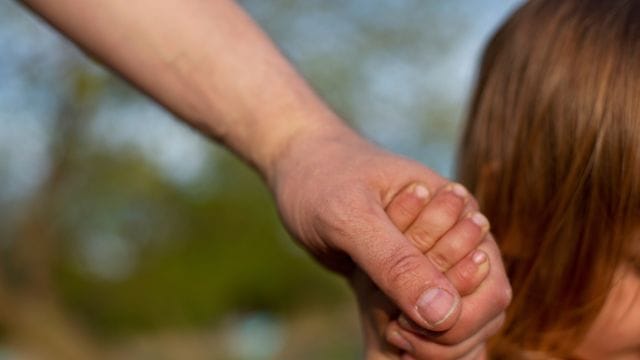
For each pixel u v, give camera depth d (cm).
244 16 76
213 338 709
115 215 511
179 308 712
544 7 81
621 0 79
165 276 691
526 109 79
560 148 77
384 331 67
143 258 661
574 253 76
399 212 64
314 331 701
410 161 66
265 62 74
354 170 66
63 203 474
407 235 64
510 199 79
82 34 76
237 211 665
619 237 75
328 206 64
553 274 77
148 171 462
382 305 67
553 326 77
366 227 62
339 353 655
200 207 646
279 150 71
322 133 70
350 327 684
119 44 75
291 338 695
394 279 60
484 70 85
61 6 76
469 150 84
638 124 75
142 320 695
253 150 72
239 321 745
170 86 75
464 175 84
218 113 73
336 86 440
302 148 70
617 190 75
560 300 77
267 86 73
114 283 666
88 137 438
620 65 76
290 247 747
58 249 500
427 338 64
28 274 484
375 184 65
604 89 76
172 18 74
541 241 77
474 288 62
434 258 63
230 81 73
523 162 79
